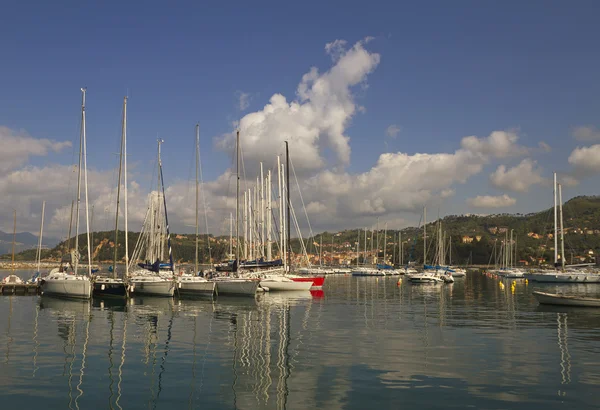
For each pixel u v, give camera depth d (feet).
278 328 87.15
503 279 298.35
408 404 44.42
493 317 103.81
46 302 133.90
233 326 89.56
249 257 232.32
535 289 205.98
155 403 44.80
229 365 58.65
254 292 149.18
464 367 57.67
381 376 53.67
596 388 49.21
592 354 64.95
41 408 43.37
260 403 44.75
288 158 193.36
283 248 197.36
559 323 94.32
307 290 171.83
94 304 130.00
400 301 142.82
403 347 69.56
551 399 45.85
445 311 115.65
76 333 81.56
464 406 43.91
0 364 59.00
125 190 153.48
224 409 43.24
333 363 59.67
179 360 61.26
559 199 270.46
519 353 65.57
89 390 48.65
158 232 215.92
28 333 81.56
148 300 141.38
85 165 147.74
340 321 96.73
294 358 62.39
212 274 174.29
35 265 485.97
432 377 53.31
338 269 395.14
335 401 45.24
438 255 378.73
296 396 46.75
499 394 47.29
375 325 91.30
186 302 136.26
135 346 70.18
